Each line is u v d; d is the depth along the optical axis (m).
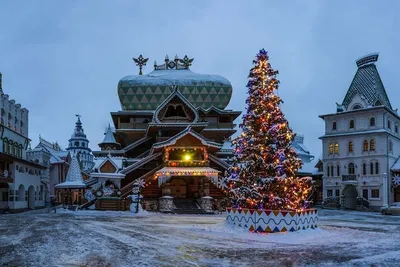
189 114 59.50
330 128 64.12
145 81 71.94
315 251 17.77
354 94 62.41
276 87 26.86
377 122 59.00
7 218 35.59
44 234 22.72
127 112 68.38
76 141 132.25
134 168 51.81
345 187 61.41
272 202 25.17
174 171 48.84
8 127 56.78
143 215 41.66
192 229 25.75
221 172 52.22
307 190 26.34
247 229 24.36
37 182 66.38
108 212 44.34
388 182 57.62
